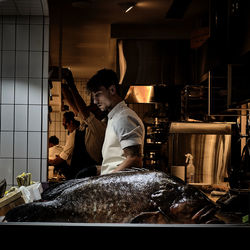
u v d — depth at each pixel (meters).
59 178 4.60
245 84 2.95
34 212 1.49
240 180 3.30
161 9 3.71
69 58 5.87
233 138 4.18
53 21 3.10
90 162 4.61
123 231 0.80
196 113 4.14
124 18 3.98
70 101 4.57
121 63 4.16
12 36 3.05
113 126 2.34
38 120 3.05
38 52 3.06
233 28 2.78
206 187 3.70
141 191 1.53
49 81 3.16
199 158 4.18
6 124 3.04
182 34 4.14
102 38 4.71
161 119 4.58
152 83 4.16
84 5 3.52
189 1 3.43
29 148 3.04
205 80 3.88
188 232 0.80
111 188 1.54
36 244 0.80
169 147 4.17
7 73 3.05
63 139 8.20
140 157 2.30
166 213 1.47
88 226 0.80
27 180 2.21
